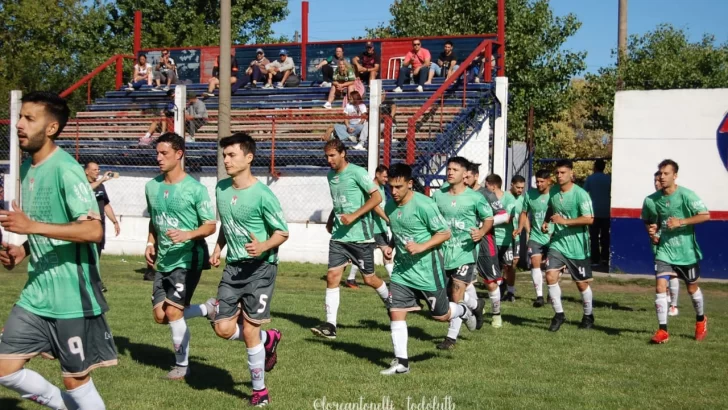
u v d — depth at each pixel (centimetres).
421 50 1895
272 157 1667
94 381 604
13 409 524
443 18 2744
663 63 2755
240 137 569
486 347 780
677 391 618
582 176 3706
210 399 560
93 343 441
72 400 443
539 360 722
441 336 838
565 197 909
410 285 664
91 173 1084
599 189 1680
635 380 651
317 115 1844
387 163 1496
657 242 868
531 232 1116
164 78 2216
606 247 1697
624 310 1090
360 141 1634
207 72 2320
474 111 1720
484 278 905
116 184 1841
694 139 1479
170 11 3622
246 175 575
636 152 1515
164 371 643
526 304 1138
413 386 613
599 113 2969
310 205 1675
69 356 430
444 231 657
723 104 1459
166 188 620
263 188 567
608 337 859
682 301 1230
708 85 2767
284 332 834
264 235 571
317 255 1556
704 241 1478
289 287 1250
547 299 1196
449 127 1683
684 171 1486
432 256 667
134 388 585
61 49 3434
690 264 848
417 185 1492
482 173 1706
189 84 2223
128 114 2058
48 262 427
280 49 2241
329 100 1892
